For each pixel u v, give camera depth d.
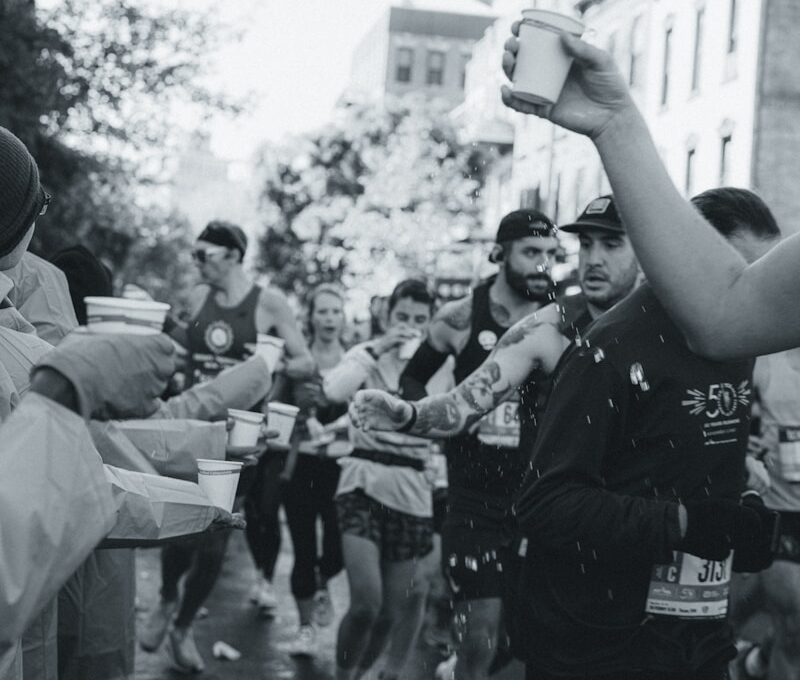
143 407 1.89
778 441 5.98
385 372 6.90
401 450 6.30
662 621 3.35
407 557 6.32
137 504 2.60
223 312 7.83
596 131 2.52
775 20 24.83
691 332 2.39
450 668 7.04
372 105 47.25
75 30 17.81
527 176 31.70
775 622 6.03
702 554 3.26
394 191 41.53
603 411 3.32
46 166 17.62
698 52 26.91
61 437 1.81
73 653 3.97
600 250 4.51
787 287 2.31
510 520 3.90
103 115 18.08
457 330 5.46
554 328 4.46
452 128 42.56
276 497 8.21
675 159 27.75
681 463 3.33
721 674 3.44
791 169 25.03
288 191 48.78
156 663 7.23
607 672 3.36
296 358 7.82
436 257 40.47
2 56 15.39
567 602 3.38
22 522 1.77
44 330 3.90
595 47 2.50
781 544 5.96
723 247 2.42
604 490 3.32
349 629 6.12
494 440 5.29
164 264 33.66
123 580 4.07
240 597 9.47
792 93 24.77
